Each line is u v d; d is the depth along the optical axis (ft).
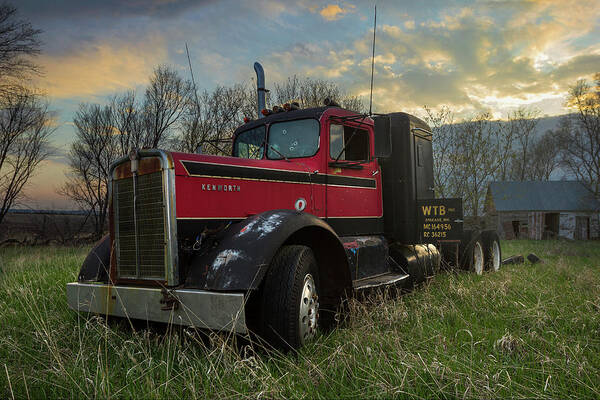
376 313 12.24
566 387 7.84
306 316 10.59
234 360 9.00
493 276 20.66
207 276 9.65
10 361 9.63
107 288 10.91
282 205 12.96
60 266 23.20
